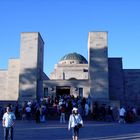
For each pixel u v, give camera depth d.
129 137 24.23
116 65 57.78
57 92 55.34
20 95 53.53
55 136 24.34
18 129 29.66
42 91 54.97
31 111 41.41
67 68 74.06
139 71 58.25
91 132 27.70
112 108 43.66
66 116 41.47
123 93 56.78
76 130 19.83
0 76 63.88
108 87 53.44
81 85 55.03
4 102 48.69
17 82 62.69
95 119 41.81
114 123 38.78
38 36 55.34
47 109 42.91
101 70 53.72
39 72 56.91
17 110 42.12
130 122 40.53
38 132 27.22
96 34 54.75
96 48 54.34
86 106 42.22
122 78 57.34
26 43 54.94
